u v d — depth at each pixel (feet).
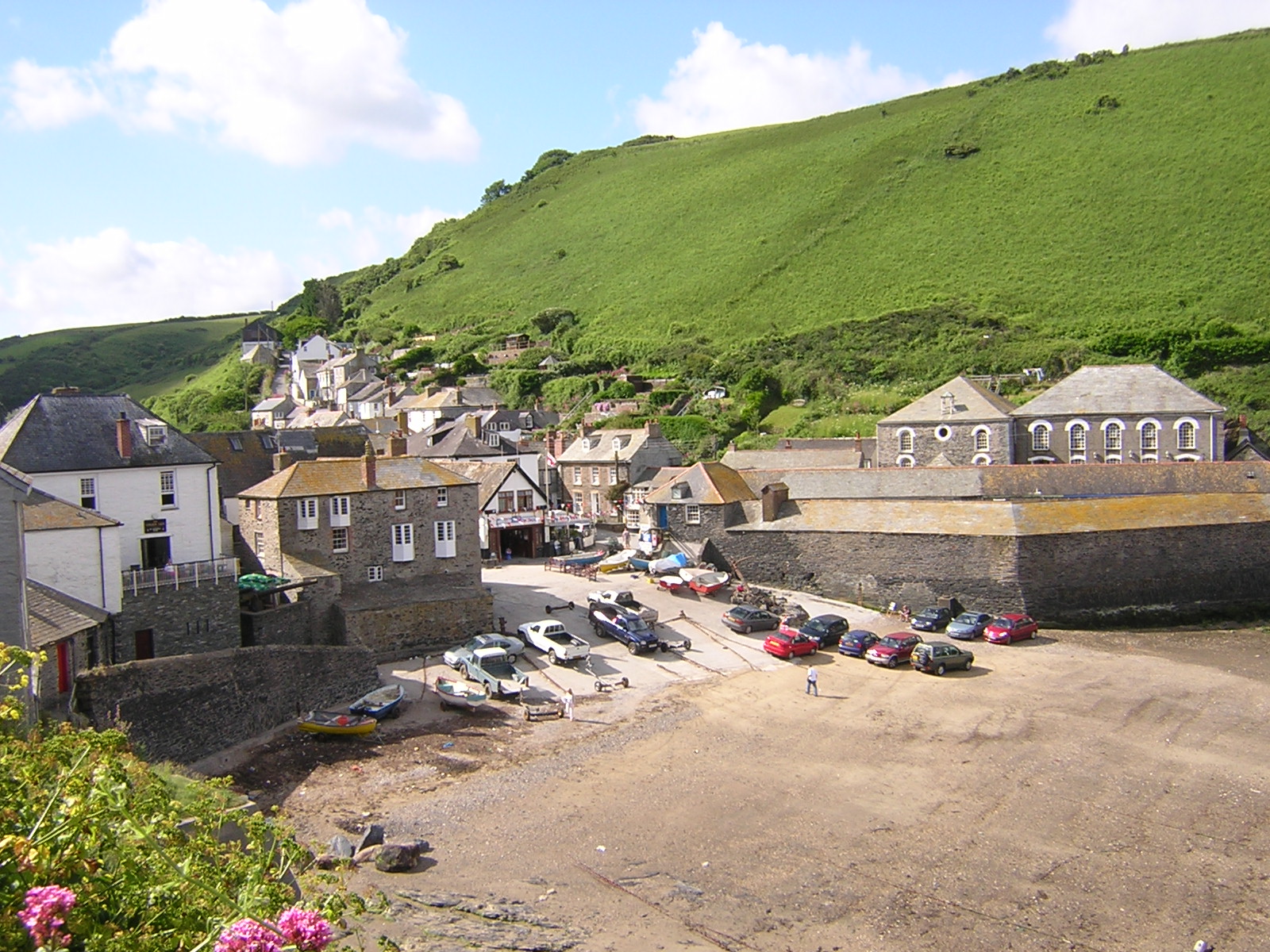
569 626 155.02
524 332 549.95
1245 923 69.92
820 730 109.91
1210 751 101.76
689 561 189.37
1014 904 72.64
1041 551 159.84
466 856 80.33
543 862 79.20
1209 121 514.68
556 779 96.84
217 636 122.93
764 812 88.74
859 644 139.44
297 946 29.91
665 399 379.96
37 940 29.99
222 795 67.67
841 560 177.47
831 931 68.90
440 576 154.81
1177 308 370.32
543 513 222.69
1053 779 95.14
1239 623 162.71
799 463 258.57
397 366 519.19
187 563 123.85
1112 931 69.10
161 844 39.96
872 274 478.59
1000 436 248.73
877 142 645.51
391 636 141.49
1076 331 371.76
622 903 72.43
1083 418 248.11
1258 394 300.61
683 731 110.11
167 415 510.99
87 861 35.63
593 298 575.79
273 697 111.55
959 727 109.70
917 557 168.76
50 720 69.92
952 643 143.74
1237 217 424.87
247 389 518.78
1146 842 82.33
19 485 87.97
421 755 103.14
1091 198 482.69
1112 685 124.77
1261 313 349.00
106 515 138.92
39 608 96.94
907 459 260.21
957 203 526.57
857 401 350.64
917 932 68.85
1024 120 593.83
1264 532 170.30
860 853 80.84
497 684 121.90
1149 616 160.45
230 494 183.93
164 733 98.58
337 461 150.82
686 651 142.41
